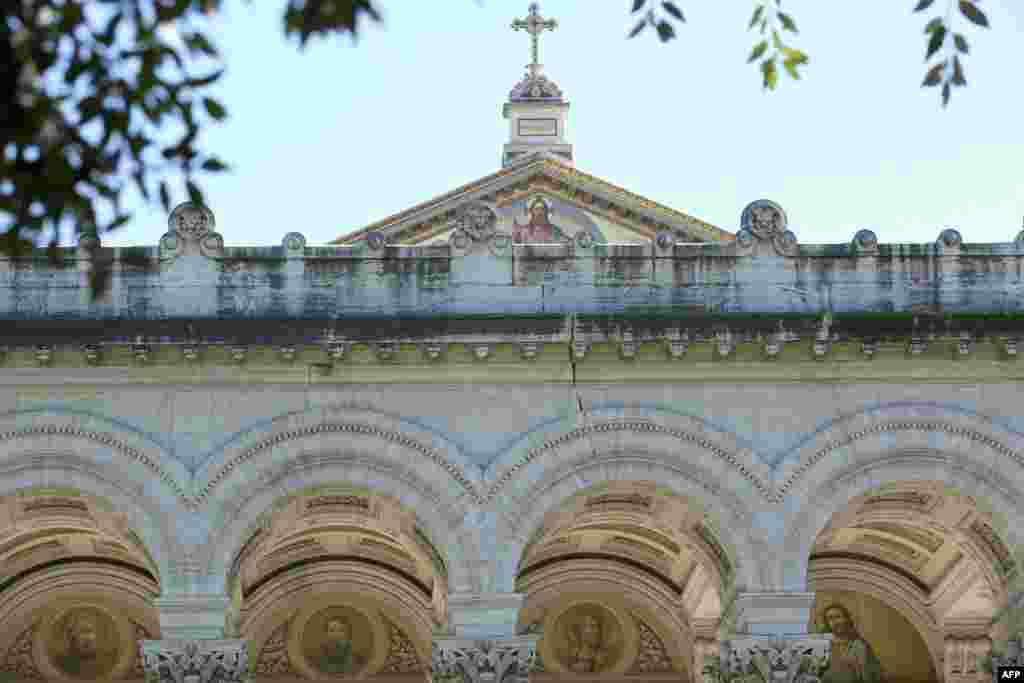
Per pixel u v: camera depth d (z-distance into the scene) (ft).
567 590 171.01
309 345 141.90
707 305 146.41
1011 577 147.23
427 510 141.08
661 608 170.50
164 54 68.23
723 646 142.92
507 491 141.49
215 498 140.67
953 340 143.54
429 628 168.96
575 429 142.51
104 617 169.37
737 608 141.49
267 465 141.49
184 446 141.69
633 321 142.51
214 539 140.15
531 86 235.61
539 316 142.41
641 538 165.27
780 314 143.02
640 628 171.53
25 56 65.21
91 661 168.76
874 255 147.54
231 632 142.72
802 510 141.90
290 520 149.07
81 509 152.25
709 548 148.05
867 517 155.94
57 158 67.15
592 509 154.51
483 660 138.51
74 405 142.41
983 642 165.37
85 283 145.18
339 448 141.90
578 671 170.50
